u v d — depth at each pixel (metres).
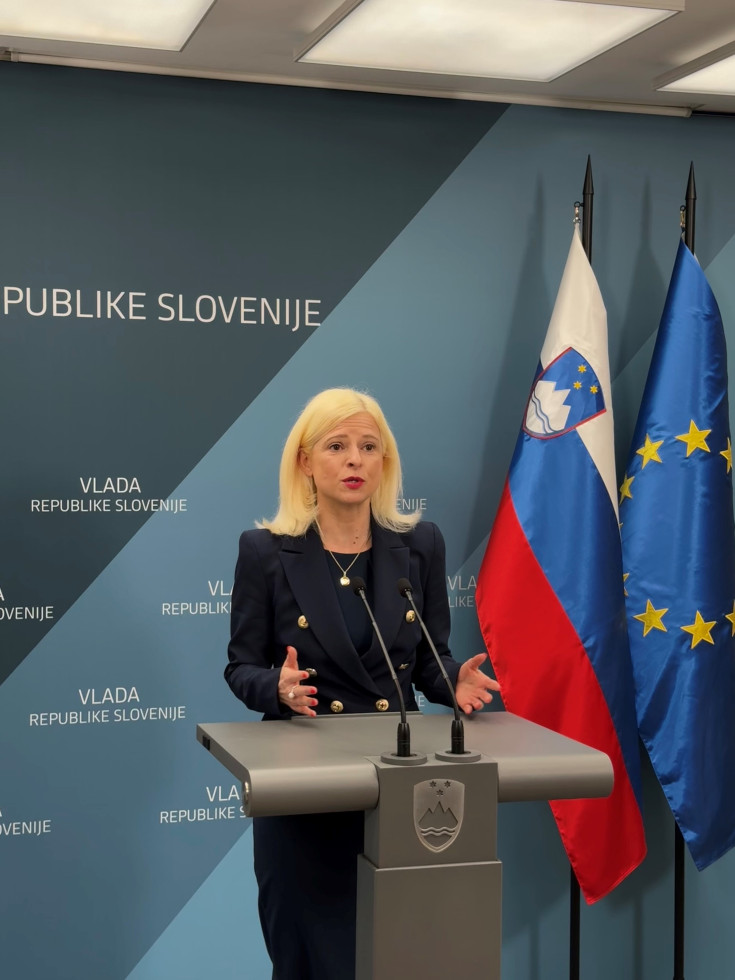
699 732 3.62
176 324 3.53
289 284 3.61
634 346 3.88
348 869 2.48
